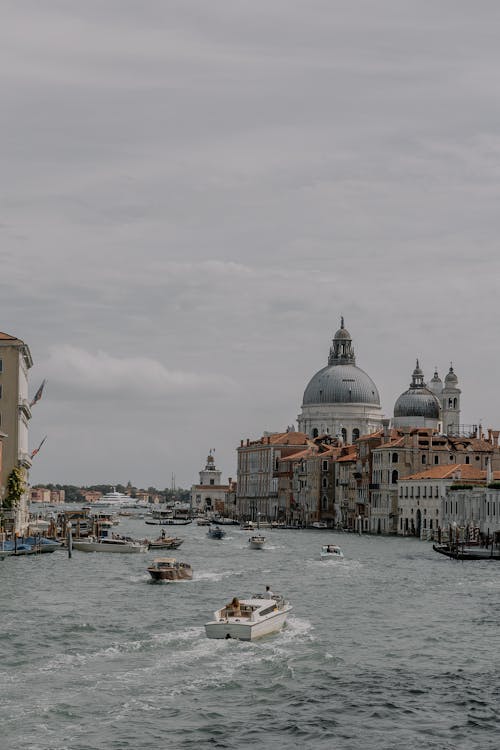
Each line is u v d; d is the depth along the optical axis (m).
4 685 65.69
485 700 65.12
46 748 54.50
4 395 183.88
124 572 134.50
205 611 97.19
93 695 63.91
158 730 57.84
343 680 69.31
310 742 56.75
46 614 93.44
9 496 172.75
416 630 88.19
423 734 58.44
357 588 119.12
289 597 109.56
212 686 66.75
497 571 143.00
